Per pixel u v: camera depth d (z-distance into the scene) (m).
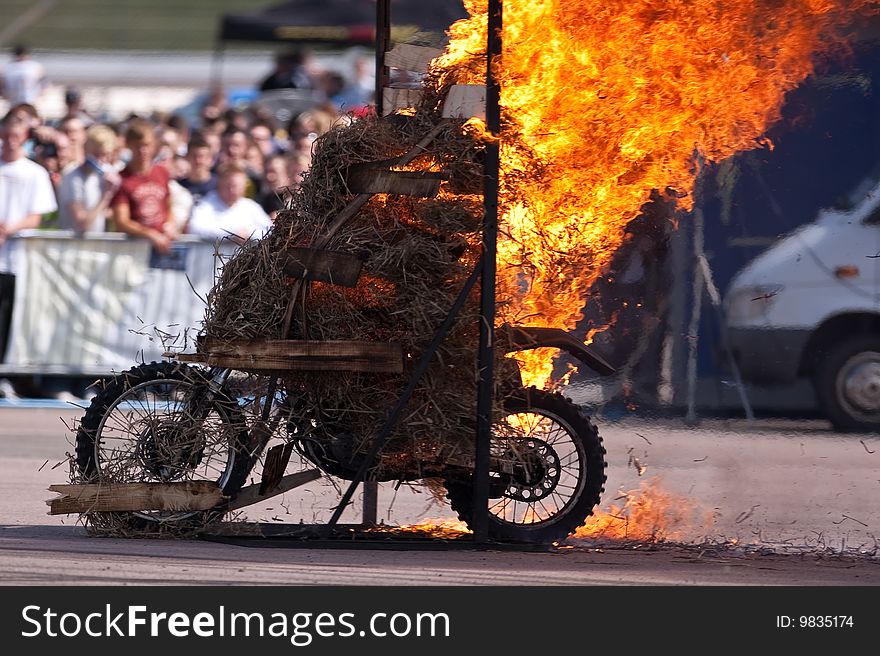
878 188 44.47
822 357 46.34
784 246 45.88
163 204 51.34
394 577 22.75
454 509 26.42
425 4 30.05
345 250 25.25
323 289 25.42
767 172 44.59
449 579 22.70
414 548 25.69
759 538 28.73
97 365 51.25
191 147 52.50
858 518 31.20
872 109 41.91
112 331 51.19
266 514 30.50
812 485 35.50
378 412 25.41
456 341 25.41
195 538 26.28
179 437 26.11
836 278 46.06
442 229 25.25
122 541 25.91
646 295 43.81
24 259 51.25
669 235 43.88
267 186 53.44
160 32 122.38
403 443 25.62
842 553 27.39
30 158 54.97
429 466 25.95
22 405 51.16
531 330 25.94
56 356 51.31
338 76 81.06
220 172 51.66
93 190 51.28
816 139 43.84
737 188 44.41
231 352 25.27
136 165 51.12
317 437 25.89
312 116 54.38
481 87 25.67
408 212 25.66
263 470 26.05
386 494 34.06
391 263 25.16
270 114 70.62
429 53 26.86
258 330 25.34
